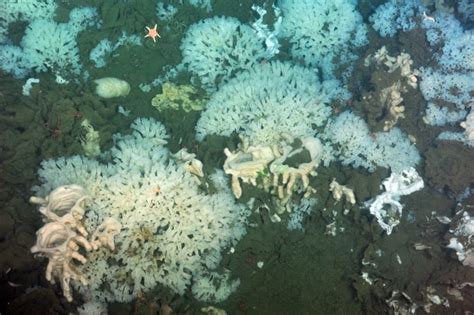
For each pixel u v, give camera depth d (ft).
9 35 8.59
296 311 8.00
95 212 7.42
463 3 8.41
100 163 7.95
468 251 7.64
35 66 8.37
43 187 7.57
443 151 7.85
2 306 7.22
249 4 9.08
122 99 8.56
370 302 7.93
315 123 8.20
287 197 7.93
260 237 8.06
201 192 7.84
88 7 8.78
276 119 7.97
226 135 8.21
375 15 8.75
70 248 7.06
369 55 8.59
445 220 7.85
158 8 8.85
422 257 7.95
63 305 7.43
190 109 8.51
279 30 8.92
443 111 7.94
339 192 7.95
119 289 7.55
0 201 7.66
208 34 8.48
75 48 8.49
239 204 8.00
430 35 8.13
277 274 8.09
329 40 8.82
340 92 8.56
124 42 8.64
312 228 8.21
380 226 7.84
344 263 8.14
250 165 7.65
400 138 8.08
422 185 7.79
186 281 7.75
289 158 7.88
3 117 7.91
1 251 7.34
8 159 7.79
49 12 8.63
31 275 7.45
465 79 7.80
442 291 7.73
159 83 8.65
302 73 8.61
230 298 7.98
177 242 7.60
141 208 7.49
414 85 8.09
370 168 8.04
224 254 8.02
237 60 8.66
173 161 7.95
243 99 8.21
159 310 7.52
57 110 7.98
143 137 8.20
